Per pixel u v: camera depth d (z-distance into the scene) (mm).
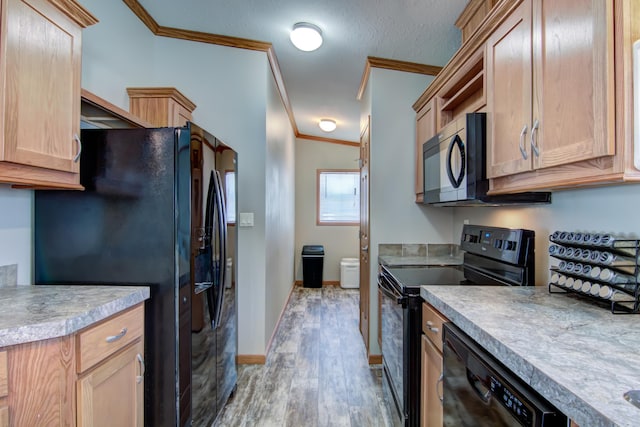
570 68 946
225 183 1983
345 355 2797
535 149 1104
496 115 1367
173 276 1430
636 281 1003
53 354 956
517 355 721
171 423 1416
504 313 1024
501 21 1322
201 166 1600
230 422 1887
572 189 1323
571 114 944
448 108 2133
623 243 1016
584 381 603
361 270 3281
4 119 989
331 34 2352
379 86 2674
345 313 3969
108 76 2021
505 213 1864
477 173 1461
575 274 1152
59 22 1188
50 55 1151
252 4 2145
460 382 1022
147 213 1438
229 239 2045
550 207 1479
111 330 1164
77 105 1279
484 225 2096
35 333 915
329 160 5613
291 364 2625
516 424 710
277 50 2717
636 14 790
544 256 1517
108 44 2020
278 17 2260
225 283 1930
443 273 1911
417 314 1507
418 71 2684
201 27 2508
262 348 2633
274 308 3174
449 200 1724
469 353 962
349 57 2668
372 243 2680
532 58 1120
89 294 1247
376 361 2641
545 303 1140
